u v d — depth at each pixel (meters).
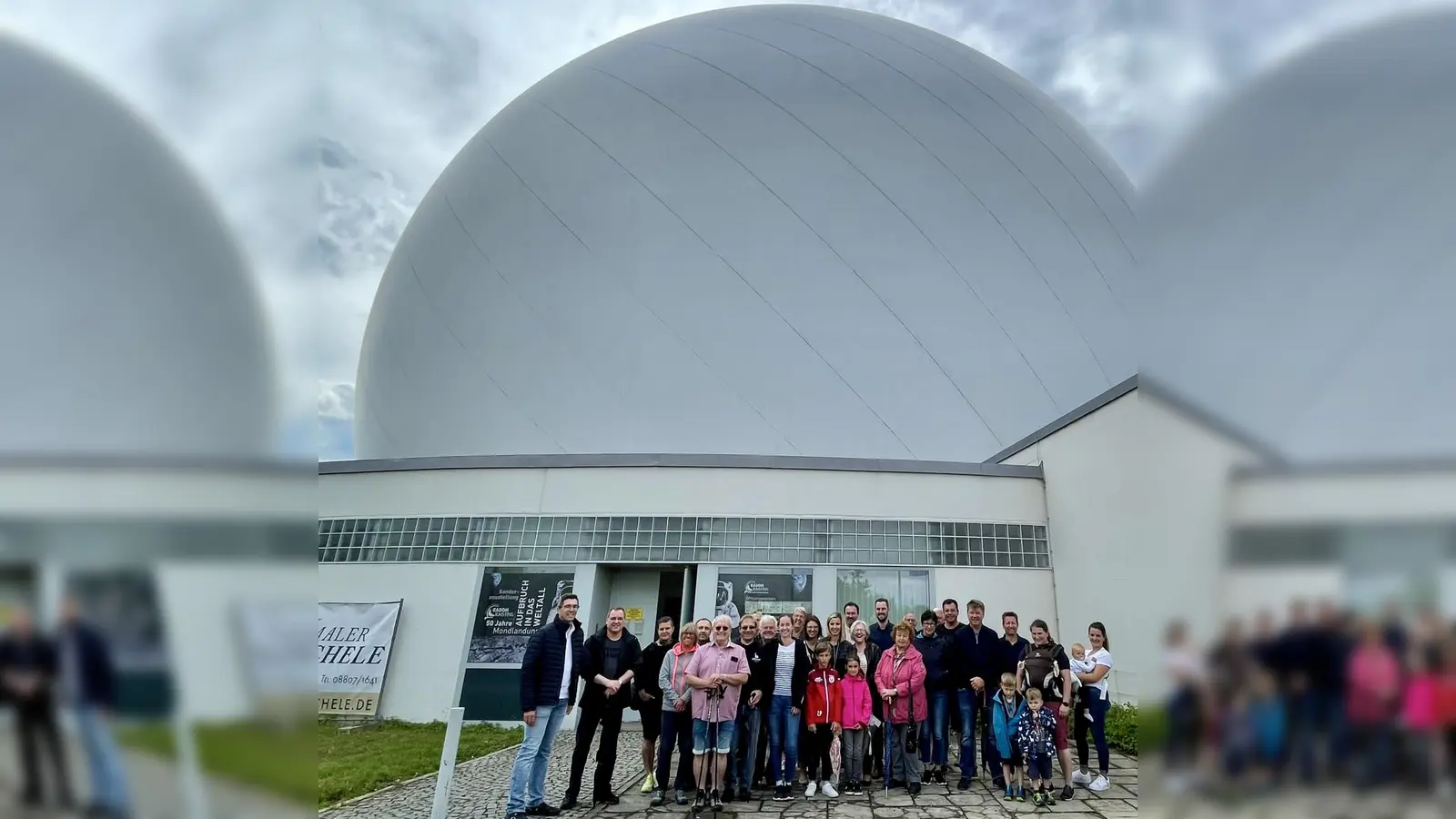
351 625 14.91
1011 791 7.70
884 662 8.37
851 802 7.64
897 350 17.14
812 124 19.62
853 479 15.18
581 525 15.19
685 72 21.34
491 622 14.71
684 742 7.84
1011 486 15.23
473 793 8.27
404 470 15.92
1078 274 18.92
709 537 14.91
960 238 18.50
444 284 20.58
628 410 16.98
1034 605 14.55
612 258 18.38
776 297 17.47
